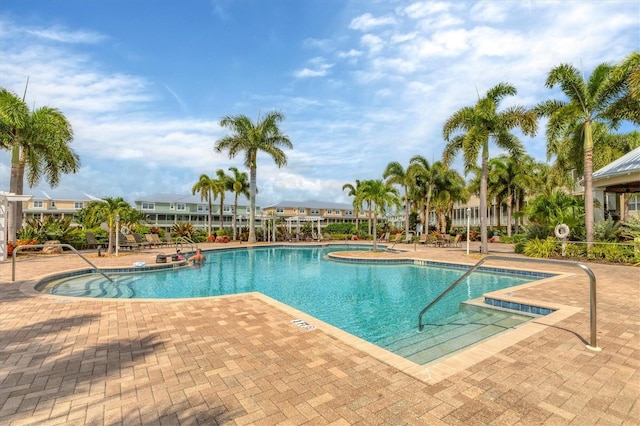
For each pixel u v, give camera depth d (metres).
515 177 26.92
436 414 2.45
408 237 25.53
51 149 16.17
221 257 17.17
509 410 2.50
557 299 6.14
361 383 2.93
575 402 2.61
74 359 3.44
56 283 9.08
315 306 7.31
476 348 3.71
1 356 3.51
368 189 17.36
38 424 2.32
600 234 13.55
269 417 2.41
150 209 46.12
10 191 15.43
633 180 14.28
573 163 17.39
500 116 15.13
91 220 18.48
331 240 28.97
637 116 12.93
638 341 3.92
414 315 6.60
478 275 10.94
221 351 3.66
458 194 28.17
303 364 3.32
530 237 16.16
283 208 52.44
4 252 12.31
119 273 10.66
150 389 2.82
